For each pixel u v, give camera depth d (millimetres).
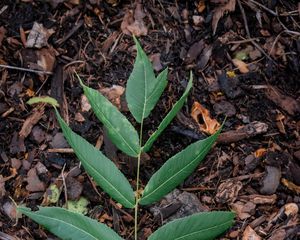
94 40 552
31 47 540
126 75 538
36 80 532
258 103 534
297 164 509
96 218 485
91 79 535
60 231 407
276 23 573
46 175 497
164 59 545
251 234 478
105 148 508
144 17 562
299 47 562
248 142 519
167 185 429
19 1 558
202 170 506
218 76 543
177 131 517
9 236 469
